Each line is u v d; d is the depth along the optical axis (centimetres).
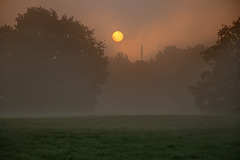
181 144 1554
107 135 1909
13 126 2634
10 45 6625
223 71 6069
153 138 1791
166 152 1312
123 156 1212
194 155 1245
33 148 1411
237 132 2300
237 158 1216
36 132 2036
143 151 1333
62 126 2730
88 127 2633
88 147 1438
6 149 1371
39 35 6894
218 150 1399
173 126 2975
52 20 6988
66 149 1354
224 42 6247
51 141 1605
